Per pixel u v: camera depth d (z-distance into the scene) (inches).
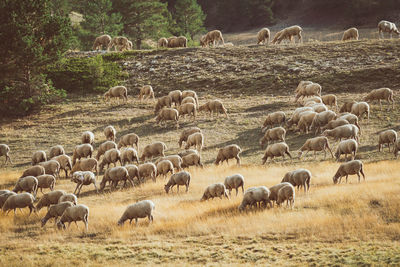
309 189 1670.8
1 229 1475.1
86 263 1106.1
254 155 2418.8
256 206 1483.8
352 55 4092.0
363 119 2746.1
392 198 1343.5
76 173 1888.5
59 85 4284.0
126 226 1419.8
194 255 1106.7
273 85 3804.1
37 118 3639.3
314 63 4050.2
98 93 4173.2
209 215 1459.2
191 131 2630.4
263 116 3097.9
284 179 1684.3
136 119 3326.8
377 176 1732.3
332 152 2262.6
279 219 1293.1
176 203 1660.9
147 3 6668.3
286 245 1112.8
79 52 5128.0
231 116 3196.4
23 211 1702.8
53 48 3784.5
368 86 3476.9
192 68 4394.7
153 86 4153.5
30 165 2571.4
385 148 2198.6
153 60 4685.0
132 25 6924.2
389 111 2817.4
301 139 2568.9
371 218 1201.4
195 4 7741.1
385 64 3737.7
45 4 3809.1
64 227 1435.8
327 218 1243.2
